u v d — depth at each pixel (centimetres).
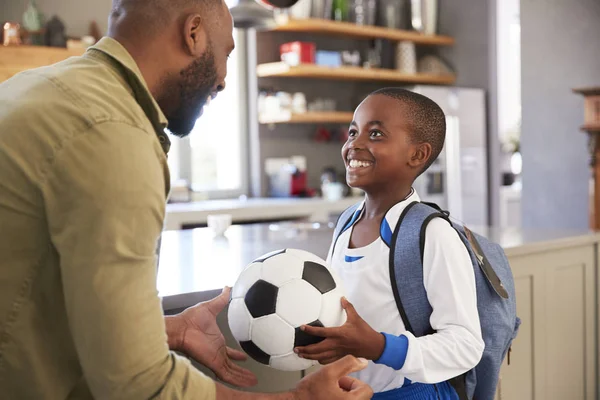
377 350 116
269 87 532
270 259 121
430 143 139
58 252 96
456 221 148
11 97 101
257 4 328
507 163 712
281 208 467
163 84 111
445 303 124
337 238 148
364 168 137
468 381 140
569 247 241
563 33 453
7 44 376
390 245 131
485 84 584
